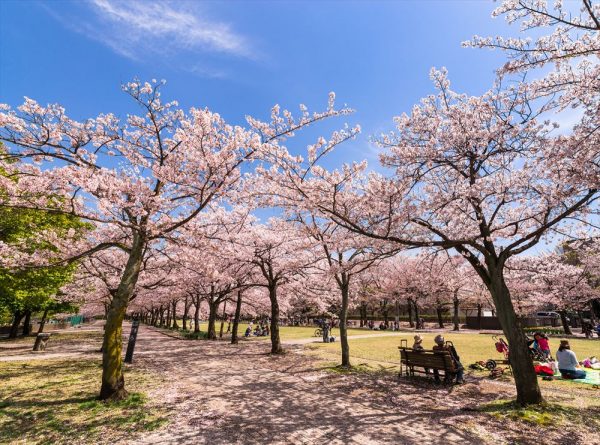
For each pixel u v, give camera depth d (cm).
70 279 1741
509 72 623
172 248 1184
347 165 805
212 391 864
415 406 736
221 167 810
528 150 707
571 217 779
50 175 702
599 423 606
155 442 533
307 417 662
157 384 933
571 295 1984
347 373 1103
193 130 781
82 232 1366
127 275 841
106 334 791
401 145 818
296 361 1383
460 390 874
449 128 792
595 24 543
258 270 2075
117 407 703
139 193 795
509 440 542
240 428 598
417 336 1118
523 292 2320
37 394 800
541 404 700
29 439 540
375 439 551
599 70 575
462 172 806
